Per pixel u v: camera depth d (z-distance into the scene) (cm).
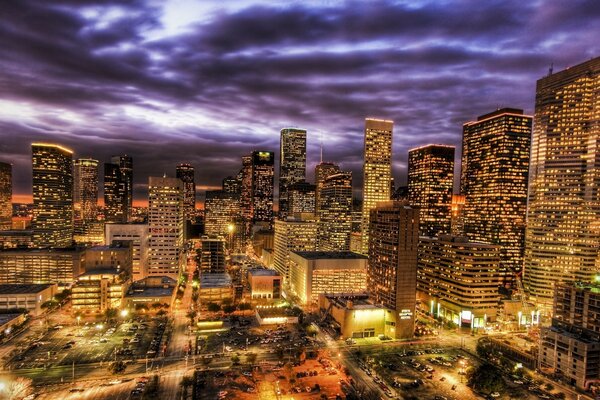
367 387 19762
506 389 19812
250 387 19275
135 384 19350
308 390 19100
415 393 19200
